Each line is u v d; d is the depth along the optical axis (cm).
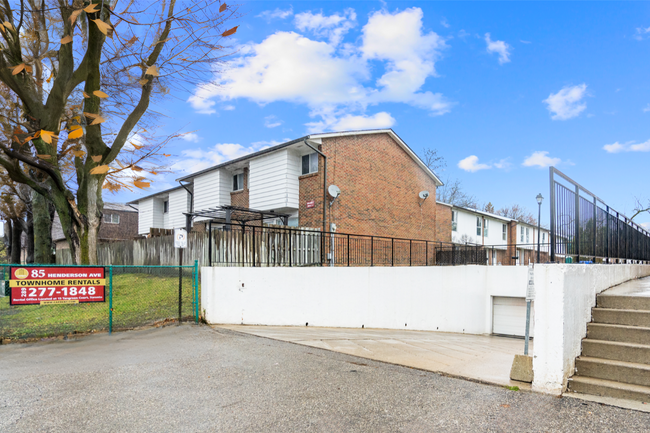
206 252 1184
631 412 377
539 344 445
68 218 1160
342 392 462
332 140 1698
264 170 1814
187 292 1134
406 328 1291
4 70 905
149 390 472
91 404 427
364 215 1806
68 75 973
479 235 2936
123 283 1324
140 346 709
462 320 1438
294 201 1723
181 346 710
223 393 461
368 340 854
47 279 771
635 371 424
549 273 441
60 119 1091
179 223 2441
